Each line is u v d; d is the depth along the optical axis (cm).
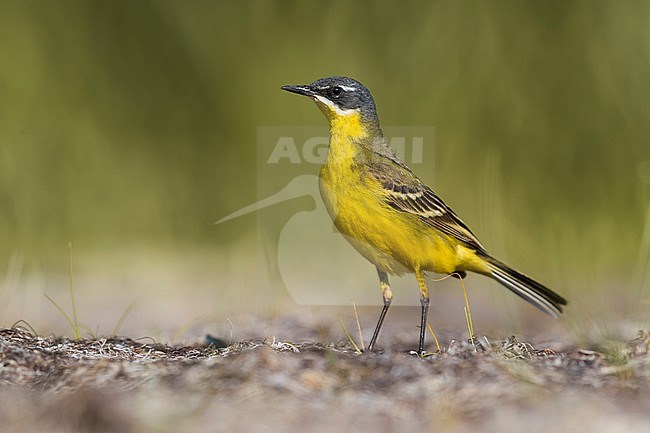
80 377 775
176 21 1978
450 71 1938
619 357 830
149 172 1938
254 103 1953
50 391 758
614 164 1873
